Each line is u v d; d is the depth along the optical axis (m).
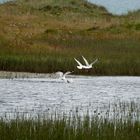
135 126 22.34
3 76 49.56
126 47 64.44
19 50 59.66
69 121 22.47
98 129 21.55
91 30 75.94
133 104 30.66
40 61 54.31
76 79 50.44
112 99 37.66
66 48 62.78
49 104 34.66
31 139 20.19
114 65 55.69
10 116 28.14
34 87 43.28
